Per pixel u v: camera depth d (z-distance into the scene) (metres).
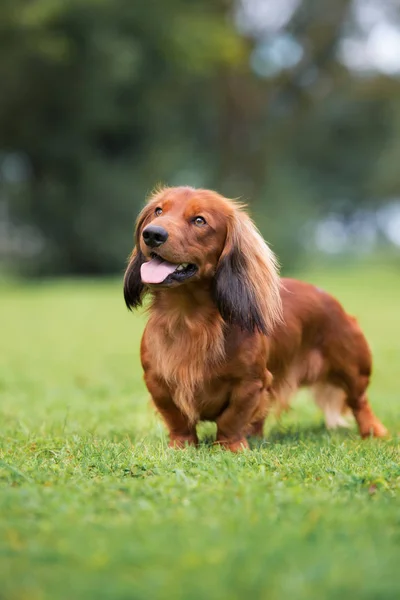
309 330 6.91
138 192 41.22
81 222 40.50
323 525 3.65
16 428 6.94
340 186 58.34
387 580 3.04
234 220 6.05
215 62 41.28
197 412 6.11
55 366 12.37
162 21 37.47
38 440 6.05
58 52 34.12
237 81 46.72
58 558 3.26
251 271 6.04
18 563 3.23
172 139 44.53
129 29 37.56
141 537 3.48
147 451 5.43
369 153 56.06
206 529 3.57
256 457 5.29
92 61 36.38
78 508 3.91
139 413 7.95
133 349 14.93
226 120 47.97
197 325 5.94
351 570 3.12
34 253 42.16
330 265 61.44
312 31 46.38
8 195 39.97
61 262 42.16
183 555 3.23
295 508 3.95
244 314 5.92
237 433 6.10
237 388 6.00
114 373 11.66
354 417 7.38
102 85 37.56
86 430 6.77
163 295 6.05
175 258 5.73
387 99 51.66
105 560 3.20
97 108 38.47
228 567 3.13
